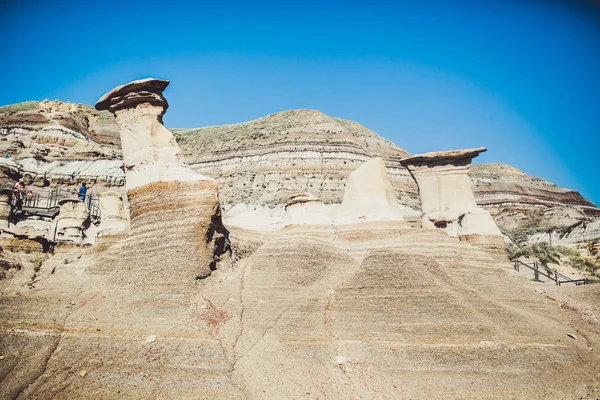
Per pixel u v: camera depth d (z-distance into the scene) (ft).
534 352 54.19
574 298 70.74
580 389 49.93
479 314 57.93
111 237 69.92
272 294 62.18
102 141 252.21
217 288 61.00
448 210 103.45
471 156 105.70
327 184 225.76
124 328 52.60
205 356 49.14
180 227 63.16
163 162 68.44
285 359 50.98
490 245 88.94
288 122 297.33
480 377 50.72
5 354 48.49
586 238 170.40
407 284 60.75
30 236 71.92
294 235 80.94
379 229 80.89
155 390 45.01
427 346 54.03
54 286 60.90
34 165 184.75
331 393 47.37
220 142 284.41
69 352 49.49
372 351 53.72
